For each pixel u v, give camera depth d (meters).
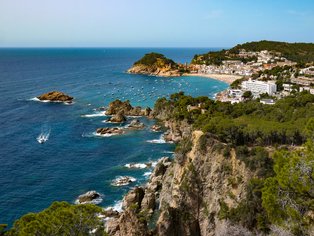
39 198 75.12
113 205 72.00
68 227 30.95
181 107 141.50
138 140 120.00
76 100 191.88
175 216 54.91
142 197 72.81
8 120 141.88
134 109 161.62
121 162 97.81
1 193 76.88
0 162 95.44
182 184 60.75
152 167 93.50
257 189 48.53
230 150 58.62
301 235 29.70
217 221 54.16
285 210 31.38
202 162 60.94
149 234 52.44
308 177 29.41
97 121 146.38
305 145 35.41
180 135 120.19
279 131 62.62
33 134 123.38
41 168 92.25
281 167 34.12
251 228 46.12
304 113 81.25
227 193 55.47
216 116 98.56
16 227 30.64
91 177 86.81
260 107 104.62
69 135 123.88
